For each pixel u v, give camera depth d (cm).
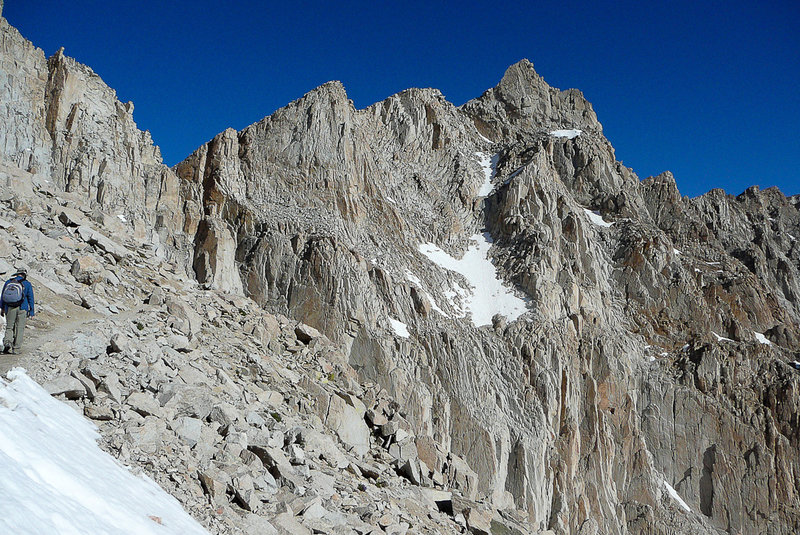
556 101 10900
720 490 6638
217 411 1891
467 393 5675
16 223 2609
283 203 6531
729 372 7300
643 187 9788
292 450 2011
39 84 5050
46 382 1569
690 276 8225
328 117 7169
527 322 6481
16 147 4616
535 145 9206
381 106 8762
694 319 7844
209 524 1435
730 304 8256
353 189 6869
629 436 6575
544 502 5547
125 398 1719
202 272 5669
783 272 9500
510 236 7538
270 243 5956
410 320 6025
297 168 6800
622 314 7731
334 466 2228
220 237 5834
